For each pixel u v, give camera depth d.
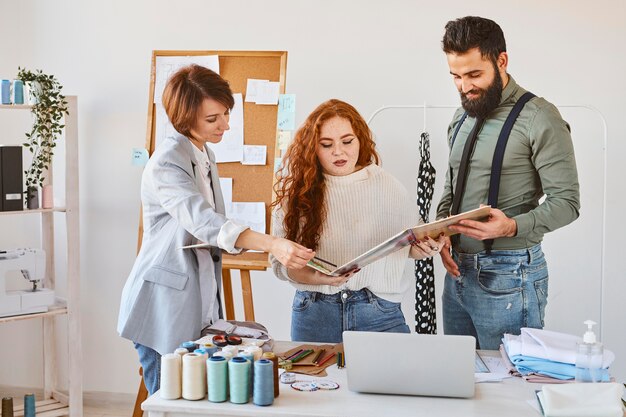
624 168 3.75
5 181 3.70
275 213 2.78
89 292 4.43
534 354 2.30
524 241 2.85
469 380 2.10
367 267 2.67
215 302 2.70
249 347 2.20
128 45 4.27
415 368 2.11
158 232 2.62
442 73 3.91
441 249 2.87
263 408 2.03
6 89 3.75
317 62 4.04
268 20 4.09
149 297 2.58
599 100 3.76
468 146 2.94
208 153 2.80
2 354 4.52
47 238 4.08
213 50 3.98
